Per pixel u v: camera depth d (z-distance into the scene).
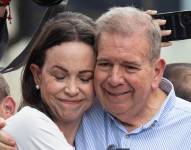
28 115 3.75
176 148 3.88
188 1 6.07
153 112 3.93
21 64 4.72
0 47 4.89
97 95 3.80
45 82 3.78
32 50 3.83
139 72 3.69
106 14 3.76
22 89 3.92
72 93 3.74
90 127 3.98
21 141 3.74
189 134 3.90
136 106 3.79
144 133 3.91
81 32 3.73
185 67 4.39
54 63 3.73
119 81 3.68
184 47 7.58
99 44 3.71
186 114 3.94
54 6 4.61
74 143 3.99
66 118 3.83
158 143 3.89
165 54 7.52
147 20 3.72
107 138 3.95
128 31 3.66
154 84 3.84
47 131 3.75
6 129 3.74
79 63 3.72
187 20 4.19
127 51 3.65
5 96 4.15
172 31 4.20
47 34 3.75
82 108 3.82
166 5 5.79
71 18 3.79
